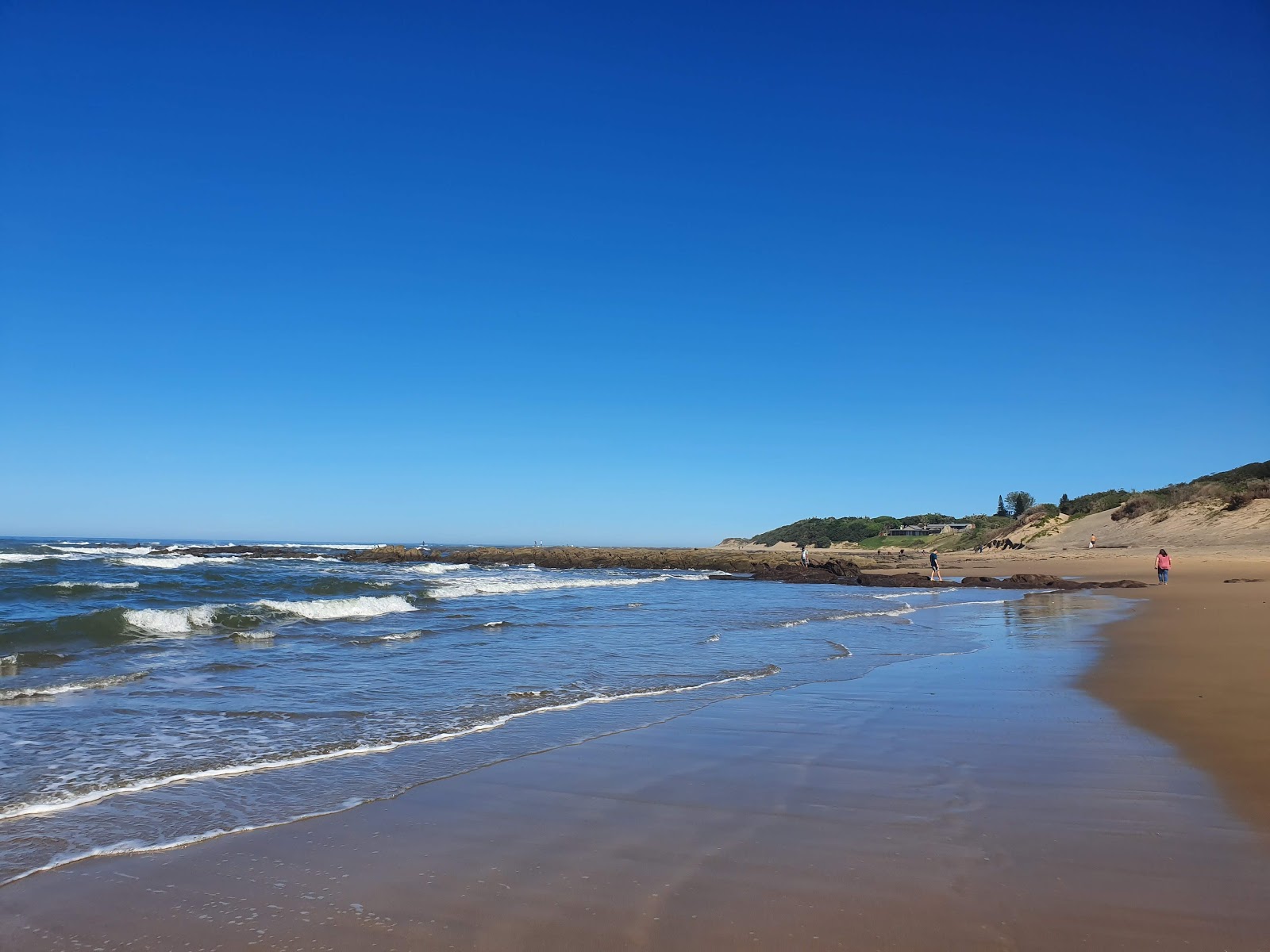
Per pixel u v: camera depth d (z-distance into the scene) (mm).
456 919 3795
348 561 66125
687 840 4773
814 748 6902
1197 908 3777
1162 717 7758
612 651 13180
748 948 3465
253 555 69938
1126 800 5340
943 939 3514
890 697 9141
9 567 33375
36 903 3984
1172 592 25781
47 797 5578
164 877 4289
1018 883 4070
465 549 83500
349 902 3988
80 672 10641
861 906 3850
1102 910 3758
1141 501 66062
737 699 9117
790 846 4645
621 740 7223
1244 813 5070
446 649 13344
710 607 23281
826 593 31109
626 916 3791
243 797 5621
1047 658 12156
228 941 3604
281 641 14133
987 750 6730
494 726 7773
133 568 36188
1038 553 61969
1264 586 26594
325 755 6695
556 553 68438
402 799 5590
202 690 9562
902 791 5676
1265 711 7941
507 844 4746
